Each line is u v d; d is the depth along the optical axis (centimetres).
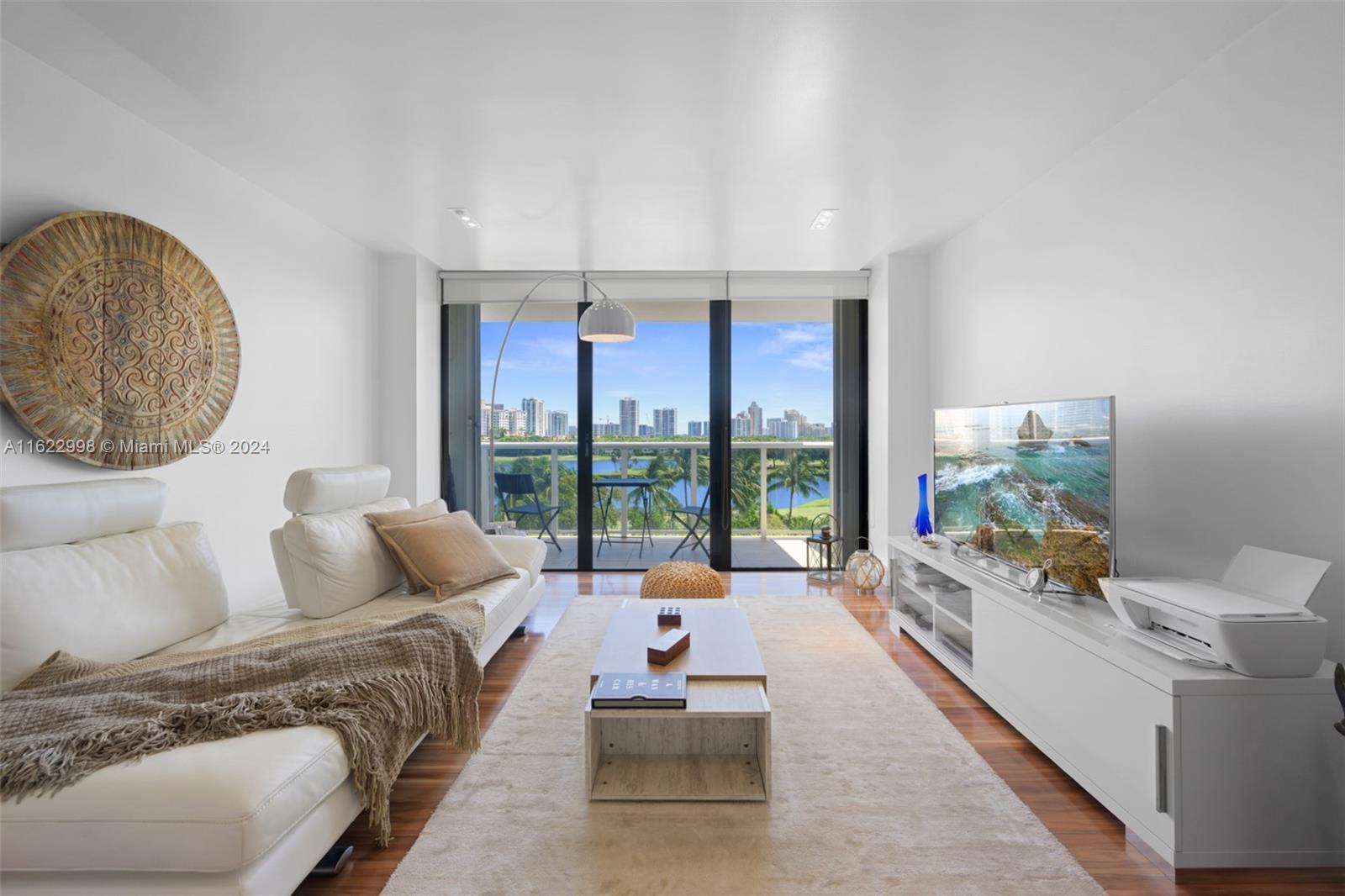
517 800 200
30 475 222
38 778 129
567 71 226
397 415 474
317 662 185
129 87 238
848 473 528
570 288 523
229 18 196
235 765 136
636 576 513
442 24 200
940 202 361
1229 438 218
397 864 172
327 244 404
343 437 424
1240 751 167
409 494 475
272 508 348
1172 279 242
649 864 170
